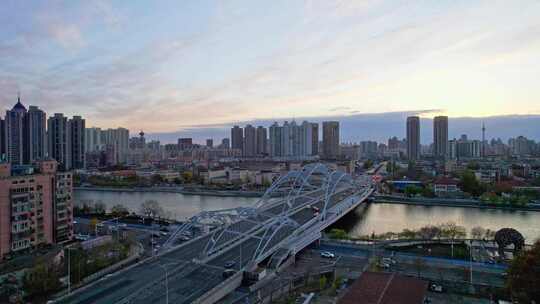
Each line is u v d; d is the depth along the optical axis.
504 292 98.75
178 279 102.50
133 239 154.88
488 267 120.50
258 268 112.44
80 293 93.38
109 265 122.94
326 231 188.00
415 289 87.06
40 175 144.00
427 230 156.38
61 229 154.12
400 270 119.44
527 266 86.88
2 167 133.12
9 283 102.94
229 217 177.38
